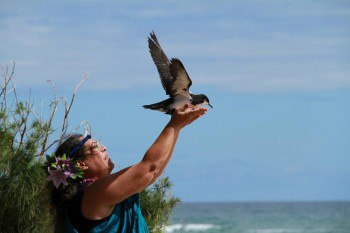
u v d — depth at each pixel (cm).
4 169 681
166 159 631
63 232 605
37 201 669
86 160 625
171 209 830
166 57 748
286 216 12675
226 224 9862
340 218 11519
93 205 578
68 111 778
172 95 708
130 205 605
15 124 724
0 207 664
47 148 748
